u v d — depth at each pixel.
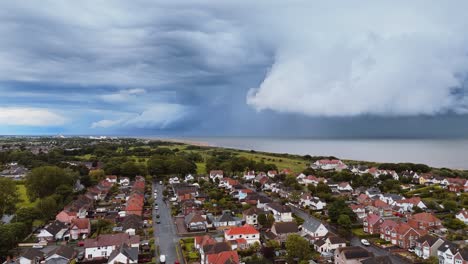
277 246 108.25
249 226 117.50
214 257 92.62
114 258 93.88
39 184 167.00
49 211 137.88
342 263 94.06
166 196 187.62
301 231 124.00
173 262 97.81
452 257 94.31
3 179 140.75
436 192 188.00
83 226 123.62
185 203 159.62
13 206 140.00
